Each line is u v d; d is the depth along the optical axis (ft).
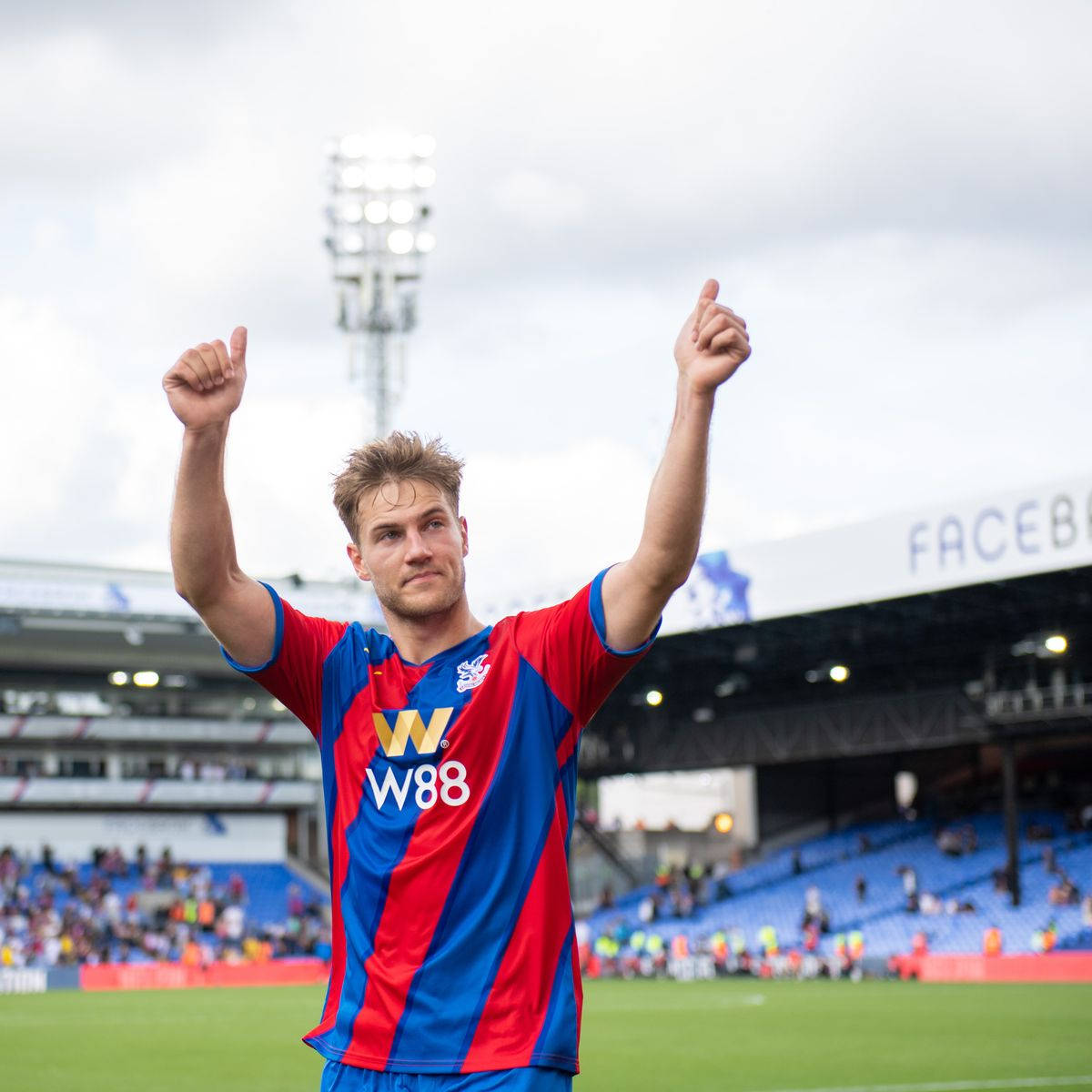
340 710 14.35
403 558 14.11
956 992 136.56
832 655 190.29
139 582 194.80
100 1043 93.15
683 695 223.10
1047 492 135.85
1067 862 189.16
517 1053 13.23
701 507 13.26
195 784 225.56
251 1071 75.77
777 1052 83.46
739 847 239.91
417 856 13.66
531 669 13.97
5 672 228.43
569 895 14.05
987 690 179.22
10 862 206.08
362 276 198.49
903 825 225.76
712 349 13.16
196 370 13.62
